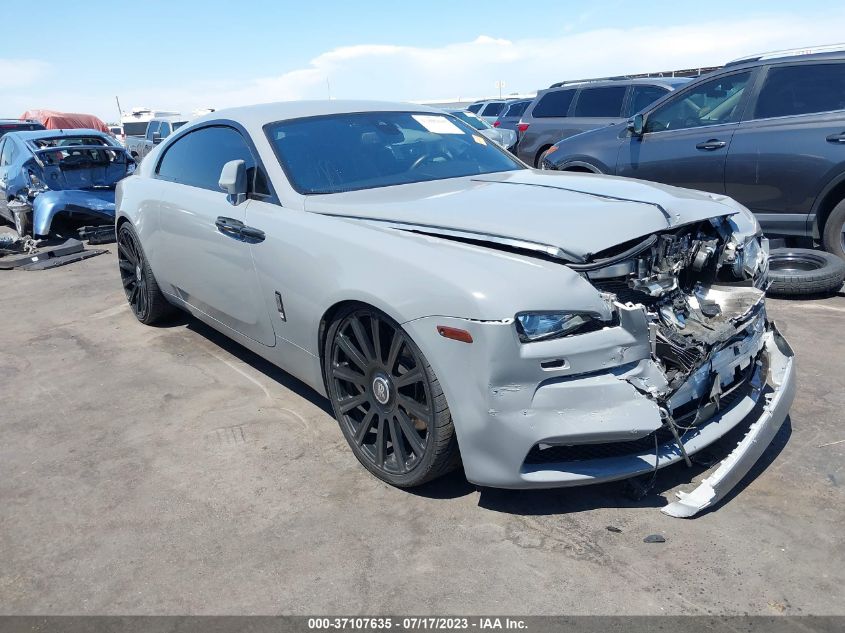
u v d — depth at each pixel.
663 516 2.54
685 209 2.80
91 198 8.77
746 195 5.63
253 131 3.64
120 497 2.88
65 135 9.49
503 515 2.60
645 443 2.50
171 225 4.14
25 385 4.12
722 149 5.69
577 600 2.16
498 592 2.21
